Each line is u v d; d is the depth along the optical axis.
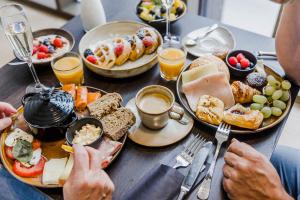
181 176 0.83
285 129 1.84
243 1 2.55
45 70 1.20
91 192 0.74
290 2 1.08
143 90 0.97
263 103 1.00
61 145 0.93
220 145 0.91
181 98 1.04
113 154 0.88
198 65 1.11
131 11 1.48
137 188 0.81
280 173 1.13
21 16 1.04
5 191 1.00
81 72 1.10
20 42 1.02
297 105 1.96
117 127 0.92
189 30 1.36
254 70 1.12
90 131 0.90
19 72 1.19
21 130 0.96
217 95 1.02
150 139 0.93
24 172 0.86
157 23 1.34
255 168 0.82
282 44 1.08
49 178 0.83
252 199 0.81
